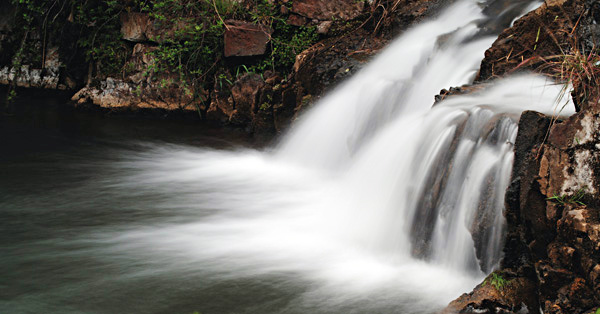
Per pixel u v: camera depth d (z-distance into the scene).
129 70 11.95
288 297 5.07
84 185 8.12
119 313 4.79
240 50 10.89
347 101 9.02
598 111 4.49
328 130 9.07
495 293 4.65
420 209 5.70
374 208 6.35
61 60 12.98
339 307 4.92
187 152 9.81
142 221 6.83
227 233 6.48
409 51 8.91
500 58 7.02
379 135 7.50
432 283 5.30
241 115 10.82
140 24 11.77
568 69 5.18
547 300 4.43
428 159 5.82
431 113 6.14
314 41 10.79
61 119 11.50
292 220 6.90
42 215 6.99
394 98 8.23
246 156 9.66
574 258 4.36
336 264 5.72
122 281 5.31
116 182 8.27
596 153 4.48
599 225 4.25
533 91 6.20
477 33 8.18
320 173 8.84
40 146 9.94
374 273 5.53
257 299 5.03
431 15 9.38
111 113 11.89
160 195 7.76
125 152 9.74
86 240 6.25
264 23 11.02
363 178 6.93
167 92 11.65
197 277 5.40
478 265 5.17
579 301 4.26
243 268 5.61
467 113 5.70
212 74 11.55
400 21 9.62
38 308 4.86
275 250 6.04
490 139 5.35
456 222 5.36
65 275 5.42
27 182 8.20
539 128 4.82
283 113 9.95
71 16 12.55
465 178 5.39
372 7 10.43
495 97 6.27
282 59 10.83
